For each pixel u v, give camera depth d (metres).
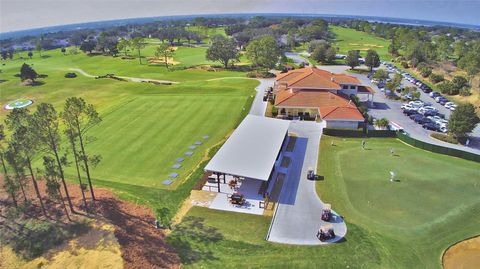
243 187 47.12
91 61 177.75
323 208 40.44
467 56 122.12
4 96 103.38
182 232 38.31
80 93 102.50
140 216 41.09
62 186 48.06
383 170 51.59
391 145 60.72
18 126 38.25
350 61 131.62
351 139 63.25
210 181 48.19
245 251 35.22
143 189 47.06
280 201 43.94
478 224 39.38
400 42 178.12
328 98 74.88
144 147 60.00
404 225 39.22
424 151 58.31
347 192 45.81
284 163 53.84
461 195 45.03
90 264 33.47
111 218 40.22
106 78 121.00
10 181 41.03
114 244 35.78
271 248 35.53
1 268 34.66
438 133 65.94
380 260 33.88
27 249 36.50
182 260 34.19
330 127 67.06
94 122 41.84
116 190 46.69
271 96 86.12
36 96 101.81
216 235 37.66
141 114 76.56
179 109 79.44
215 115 74.88
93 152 58.38
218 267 33.19
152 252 35.12
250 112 76.69
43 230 38.69
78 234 37.62
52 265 33.91
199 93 93.38
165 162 54.66
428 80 116.12
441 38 185.00
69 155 57.88
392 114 78.19
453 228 38.72
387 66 141.25
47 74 140.00
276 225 39.22
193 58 172.88
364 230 38.31
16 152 38.59
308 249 35.38
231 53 143.12
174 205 43.44
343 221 39.91
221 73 130.50
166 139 63.12
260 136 55.34
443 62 142.12
